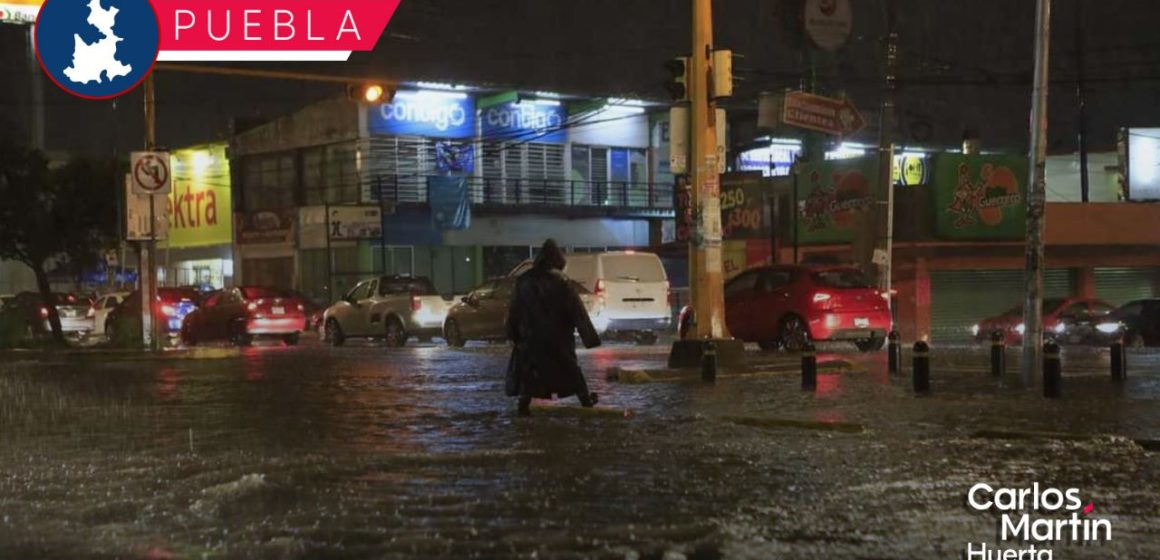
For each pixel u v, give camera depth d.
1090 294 39.22
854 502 8.02
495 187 48.38
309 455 10.26
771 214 37.50
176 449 10.85
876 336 23.31
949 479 8.84
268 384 17.73
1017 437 10.85
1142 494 8.30
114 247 35.56
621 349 25.58
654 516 7.59
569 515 7.64
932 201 36.06
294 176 49.22
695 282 17.55
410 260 46.59
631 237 52.53
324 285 46.81
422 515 7.68
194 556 6.69
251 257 50.59
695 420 12.25
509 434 11.44
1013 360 21.02
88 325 42.28
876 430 11.41
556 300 12.52
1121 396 14.18
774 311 23.30
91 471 9.59
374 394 15.72
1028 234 15.65
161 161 26.80
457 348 27.30
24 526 7.53
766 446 10.47
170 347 30.81
